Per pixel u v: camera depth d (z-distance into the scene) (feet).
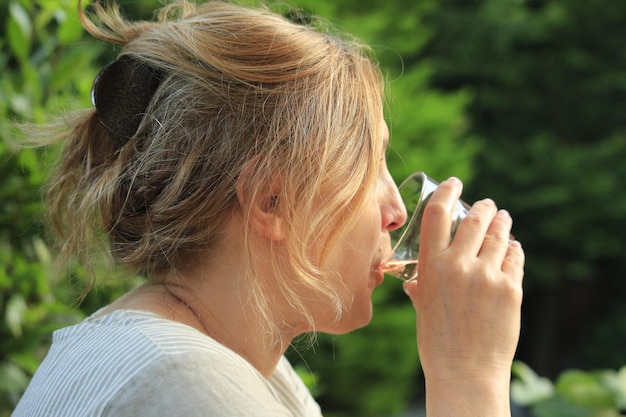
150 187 3.90
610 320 31.19
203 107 3.83
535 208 28.45
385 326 18.84
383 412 19.63
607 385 6.38
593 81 29.19
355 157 3.90
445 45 28.35
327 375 19.12
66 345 3.62
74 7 6.70
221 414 3.19
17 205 6.50
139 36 4.28
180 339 3.41
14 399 6.33
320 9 18.45
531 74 29.12
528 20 28.07
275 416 3.31
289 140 3.80
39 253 6.26
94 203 4.06
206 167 3.81
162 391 3.20
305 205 3.80
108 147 4.26
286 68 3.87
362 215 4.05
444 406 3.76
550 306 32.17
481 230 4.08
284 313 4.03
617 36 29.53
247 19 3.99
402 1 20.65
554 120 29.91
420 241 4.09
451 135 20.02
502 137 29.30
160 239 3.85
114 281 4.67
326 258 3.95
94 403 3.23
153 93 4.01
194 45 3.90
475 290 3.90
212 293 3.91
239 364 3.44
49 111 6.29
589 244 28.91
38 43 7.93
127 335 3.45
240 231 3.86
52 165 5.13
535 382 6.66
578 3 28.86
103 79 4.09
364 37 18.58
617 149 28.07
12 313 6.07
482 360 3.82
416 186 4.32
